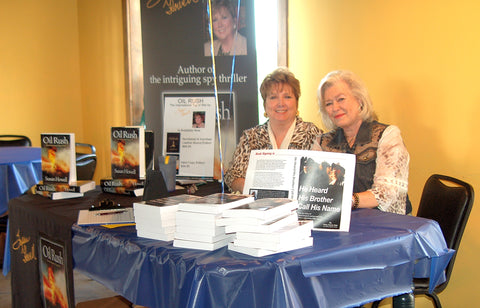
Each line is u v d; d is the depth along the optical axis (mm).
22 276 2344
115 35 5082
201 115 3039
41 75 5262
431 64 2588
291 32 3561
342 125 2246
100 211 2010
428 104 2621
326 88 2266
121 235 1644
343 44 3135
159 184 1973
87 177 4141
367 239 1509
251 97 3281
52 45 5320
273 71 2654
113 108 5207
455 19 2451
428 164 2645
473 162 2410
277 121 2629
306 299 1348
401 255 1550
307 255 1354
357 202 1897
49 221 2018
